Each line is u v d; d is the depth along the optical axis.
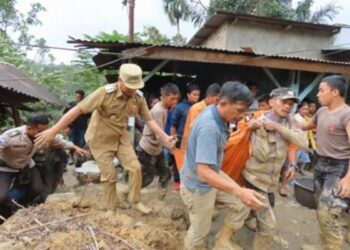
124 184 4.68
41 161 4.22
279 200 4.89
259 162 2.91
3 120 7.54
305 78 8.27
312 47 12.02
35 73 11.92
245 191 2.08
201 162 2.18
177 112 4.46
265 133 2.90
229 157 2.89
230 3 16.72
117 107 3.12
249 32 11.37
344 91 2.99
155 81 10.08
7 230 2.52
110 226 2.77
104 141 3.25
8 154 3.69
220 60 5.91
